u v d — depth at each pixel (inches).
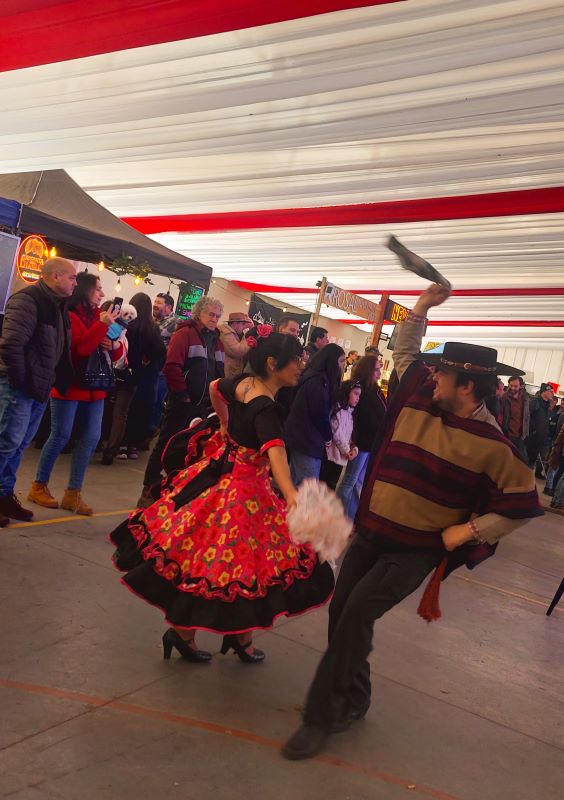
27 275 295.6
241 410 119.6
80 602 144.7
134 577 114.0
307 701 106.7
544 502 491.8
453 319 862.5
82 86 301.3
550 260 499.8
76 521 201.0
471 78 248.2
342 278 664.4
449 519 108.9
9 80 311.0
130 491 255.8
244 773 97.1
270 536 117.2
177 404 226.8
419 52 236.5
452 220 418.6
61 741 96.3
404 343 123.0
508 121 281.3
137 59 270.8
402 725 120.0
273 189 412.5
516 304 721.0
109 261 311.3
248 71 265.9
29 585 147.7
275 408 116.0
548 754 119.6
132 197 469.1
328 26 229.5
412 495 109.2
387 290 690.8
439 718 125.0
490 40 223.3
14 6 255.0
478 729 123.6
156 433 364.2
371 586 107.4
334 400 219.1
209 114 309.6
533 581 247.0
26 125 358.9
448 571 111.0
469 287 661.9
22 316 171.5
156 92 295.4
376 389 234.8
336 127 308.2
